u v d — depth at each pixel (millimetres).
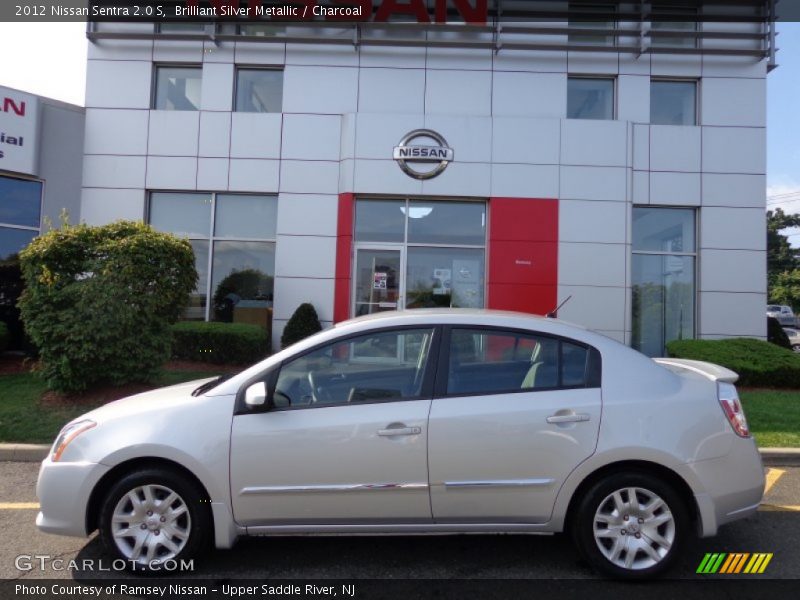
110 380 7609
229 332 10414
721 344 10453
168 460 3506
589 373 3592
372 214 11984
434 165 11719
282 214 11891
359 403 3523
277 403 3514
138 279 7469
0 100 11031
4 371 9562
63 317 7074
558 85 11953
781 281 47281
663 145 11922
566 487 3424
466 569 3650
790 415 7422
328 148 11930
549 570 3639
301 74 12000
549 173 11734
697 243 12062
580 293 11641
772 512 4680
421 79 11953
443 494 3434
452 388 3561
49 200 11656
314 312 11383
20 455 5957
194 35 11797
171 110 12070
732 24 12047
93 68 12094
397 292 11906
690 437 3438
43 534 4137
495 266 11656
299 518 3455
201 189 11969
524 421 3439
